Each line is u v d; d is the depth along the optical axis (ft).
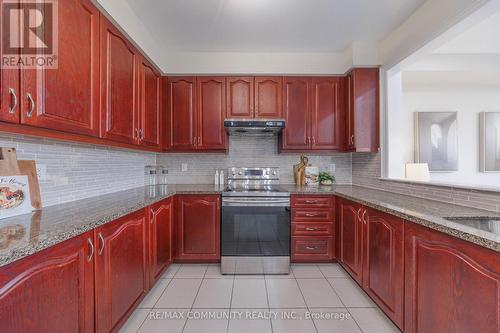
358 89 9.25
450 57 9.20
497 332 3.18
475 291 3.48
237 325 5.92
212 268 9.05
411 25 7.31
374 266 6.38
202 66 9.79
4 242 3.13
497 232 4.61
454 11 5.71
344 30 8.18
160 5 6.75
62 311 3.60
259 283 7.98
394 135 8.90
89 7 5.22
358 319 6.15
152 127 8.82
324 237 9.18
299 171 10.94
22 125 3.81
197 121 9.94
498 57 9.14
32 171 5.03
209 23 7.70
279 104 10.00
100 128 5.61
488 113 13.10
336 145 10.05
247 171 10.98
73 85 4.73
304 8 6.95
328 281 8.09
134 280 5.85
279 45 9.25
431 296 4.32
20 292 2.97
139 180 10.09
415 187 7.35
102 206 5.60
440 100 13.29
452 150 13.05
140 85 7.76
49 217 4.50
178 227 9.02
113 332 4.91
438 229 4.07
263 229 8.85
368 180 9.99
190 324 5.95
